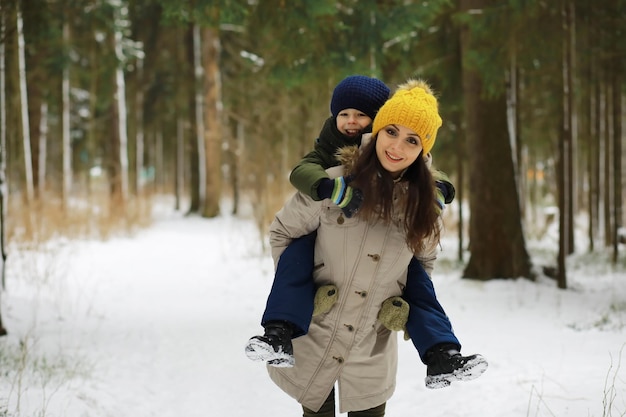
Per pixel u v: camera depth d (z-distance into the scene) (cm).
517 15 799
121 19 1878
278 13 771
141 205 1997
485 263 953
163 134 3628
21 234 1234
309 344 266
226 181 2867
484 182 955
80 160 3138
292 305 249
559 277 891
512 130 973
